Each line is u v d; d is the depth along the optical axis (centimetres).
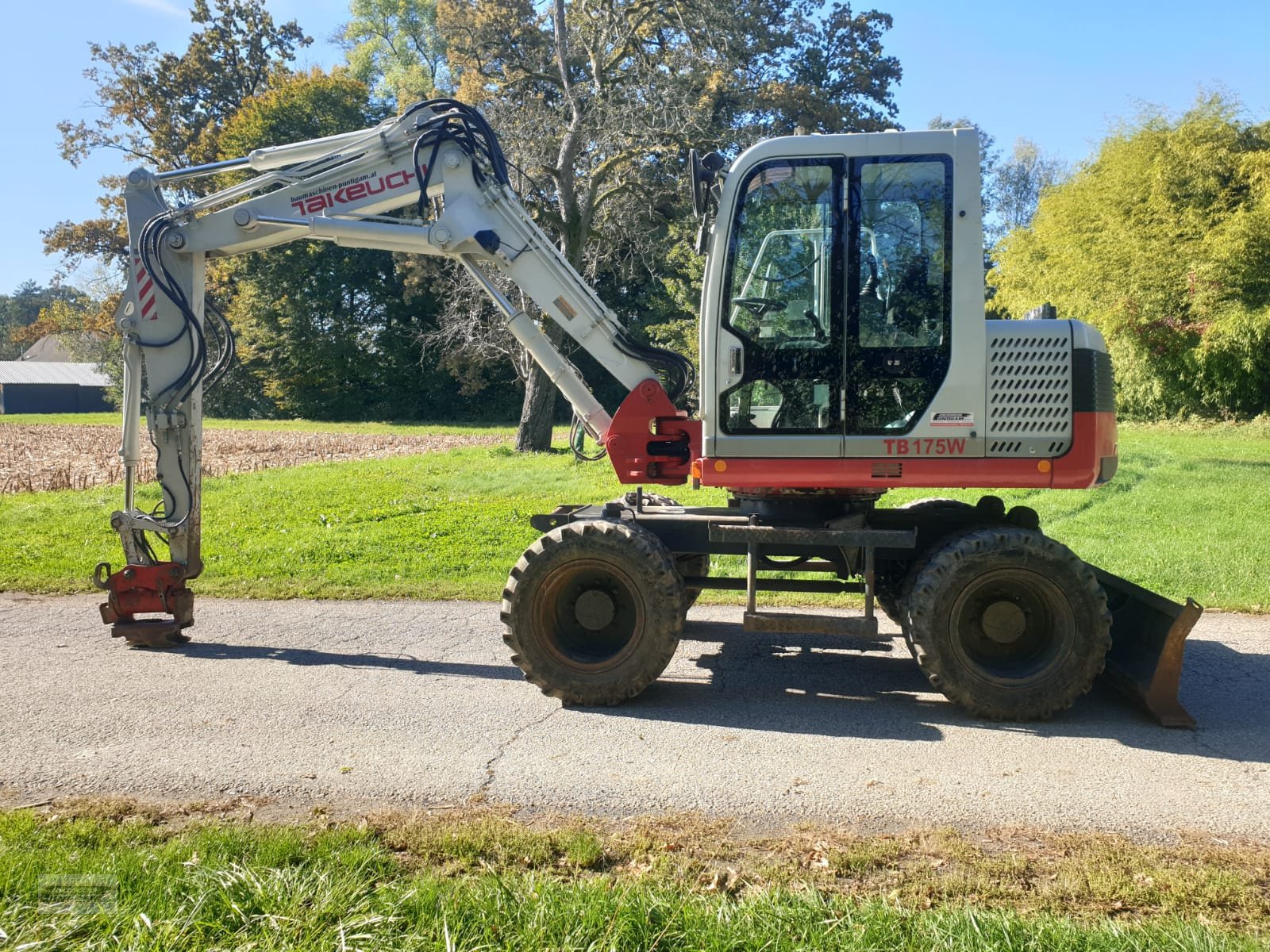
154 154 5094
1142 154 2741
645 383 643
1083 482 544
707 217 574
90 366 7650
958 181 541
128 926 295
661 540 601
